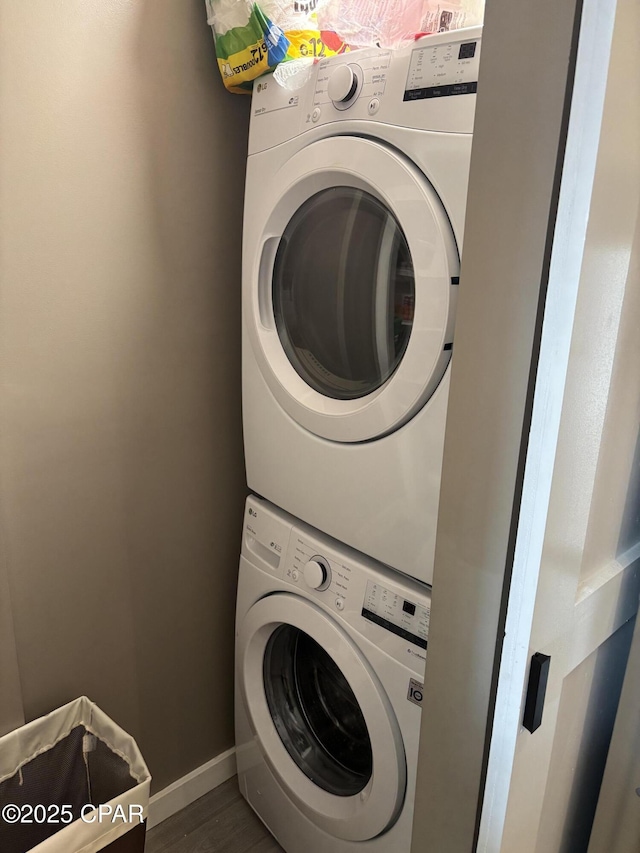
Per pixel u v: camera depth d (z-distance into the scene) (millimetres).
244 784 1493
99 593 1295
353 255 1022
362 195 983
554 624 650
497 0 500
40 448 1140
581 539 653
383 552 1041
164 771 1524
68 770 1231
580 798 936
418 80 859
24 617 1195
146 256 1193
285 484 1214
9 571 1154
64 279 1097
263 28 1027
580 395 562
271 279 1179
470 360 585
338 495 1097
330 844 1240
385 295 988
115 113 1093
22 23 963
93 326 1152
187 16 1142
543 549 580
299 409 1123
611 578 763
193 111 1194
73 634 1275
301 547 1196
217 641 1549
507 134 516
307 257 1110
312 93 1015
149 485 1316
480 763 674
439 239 843
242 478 1492
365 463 1034
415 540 983
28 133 1006
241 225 1328
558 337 525
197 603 1480
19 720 1194
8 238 1021
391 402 951
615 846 904
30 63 983
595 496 698
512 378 555
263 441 1248
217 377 1377
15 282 1044
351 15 1034
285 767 1311
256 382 1232
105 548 1279
